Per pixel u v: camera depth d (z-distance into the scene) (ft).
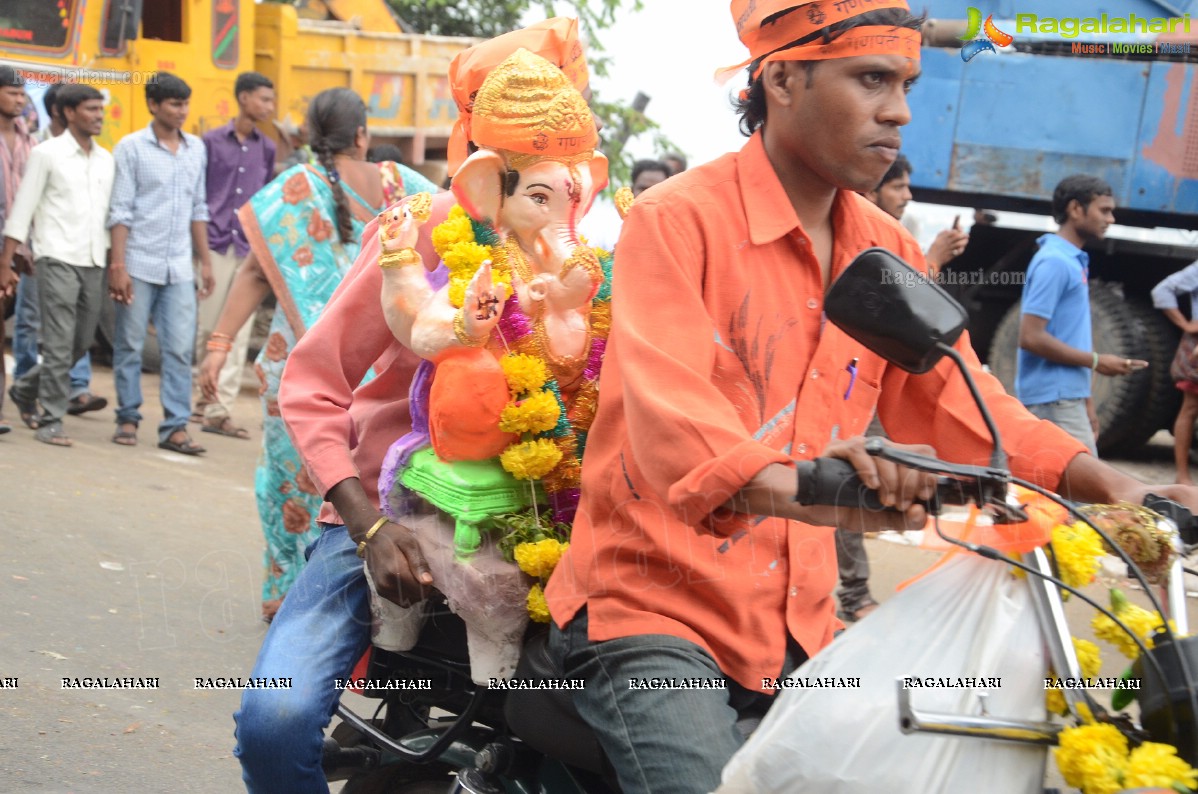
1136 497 6.72
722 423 6.10
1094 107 27.99
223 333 17.92
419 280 7.71
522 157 7.61
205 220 26.96
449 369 7.45
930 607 5.89
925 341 5.84
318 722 7.87
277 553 15.72
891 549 15.47
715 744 6.30
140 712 13.50
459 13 44.65
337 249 15.31
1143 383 29.66
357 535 7.82
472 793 7.68
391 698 9.07
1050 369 19.19
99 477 22.90
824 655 5.88
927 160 28.89
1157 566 6.07
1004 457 5.85
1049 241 19.24
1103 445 30.96
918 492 5.73
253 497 23.00
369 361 8.36
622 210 8.48
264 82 29.71
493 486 7.55
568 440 7.73
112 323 34.65
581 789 7.70
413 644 8.18
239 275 17.95
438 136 38.58
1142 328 29.63
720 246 6.91
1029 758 5.68
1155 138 27.89
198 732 13.28
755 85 7.26
